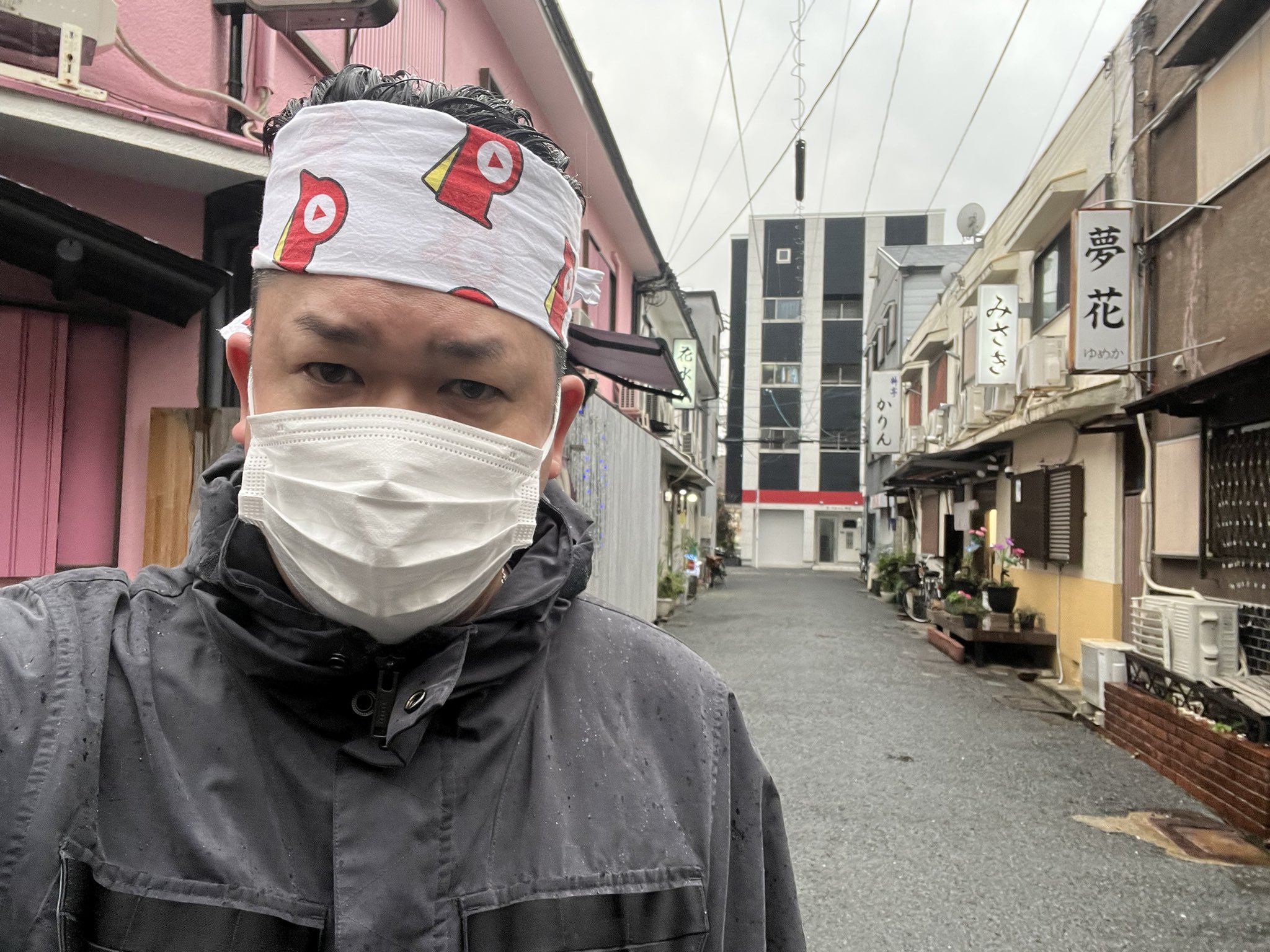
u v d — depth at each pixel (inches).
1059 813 182.4
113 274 120.2
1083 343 262.7
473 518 32.5
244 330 38.1
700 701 38.7
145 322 135.3
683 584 595.8
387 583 30.3
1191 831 171.5
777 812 43.1
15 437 121.3
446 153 31.4
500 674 33.3
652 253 507.5
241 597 31.4
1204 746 190.5
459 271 31.0
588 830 32.3
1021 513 405.1
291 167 32.1
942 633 444.8
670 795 35.2
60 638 29.9
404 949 27.5
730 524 1647.4
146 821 27.5
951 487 602.9
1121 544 305.1
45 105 111.9
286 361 31.9
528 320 33.1
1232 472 225.5
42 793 26.5
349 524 30.2
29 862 25.8
